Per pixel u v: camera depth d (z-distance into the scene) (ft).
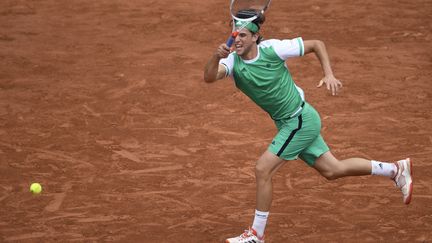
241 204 80.12
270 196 68.44
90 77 125.29
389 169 72.64
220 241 72.18
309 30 153.38
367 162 71.97
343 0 177.37
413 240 72.28
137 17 163.73
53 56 137.49
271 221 76.28
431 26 155.22
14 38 149.07
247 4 66.08
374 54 137.18
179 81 122.31
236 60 66.80
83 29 155.22
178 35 150.10
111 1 177.99
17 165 90.33
